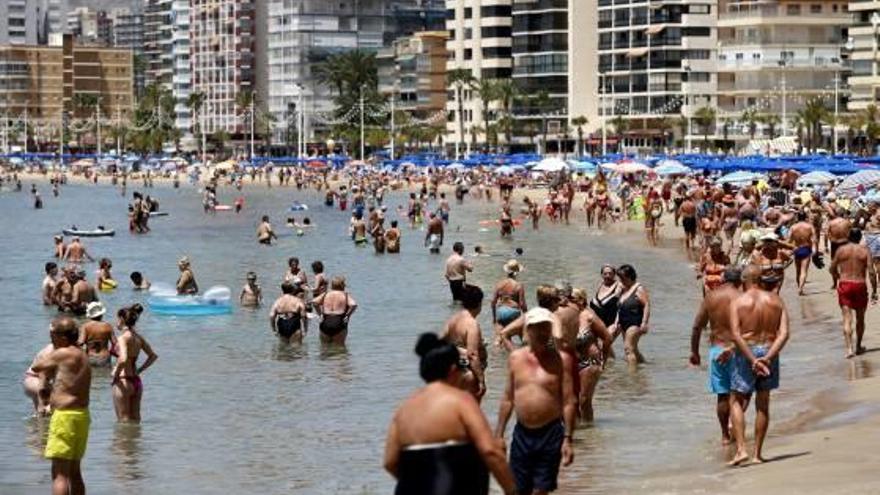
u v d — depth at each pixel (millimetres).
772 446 35219
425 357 20125
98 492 35156
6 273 107062
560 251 119938
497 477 19531
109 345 53625
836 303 70250
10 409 47750
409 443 19656
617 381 49375
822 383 46094
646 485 32094
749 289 32625
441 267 106500
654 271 98500
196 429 43594
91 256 123062
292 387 51562
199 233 157250
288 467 37938
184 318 72750
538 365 26484
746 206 104375
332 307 63156
